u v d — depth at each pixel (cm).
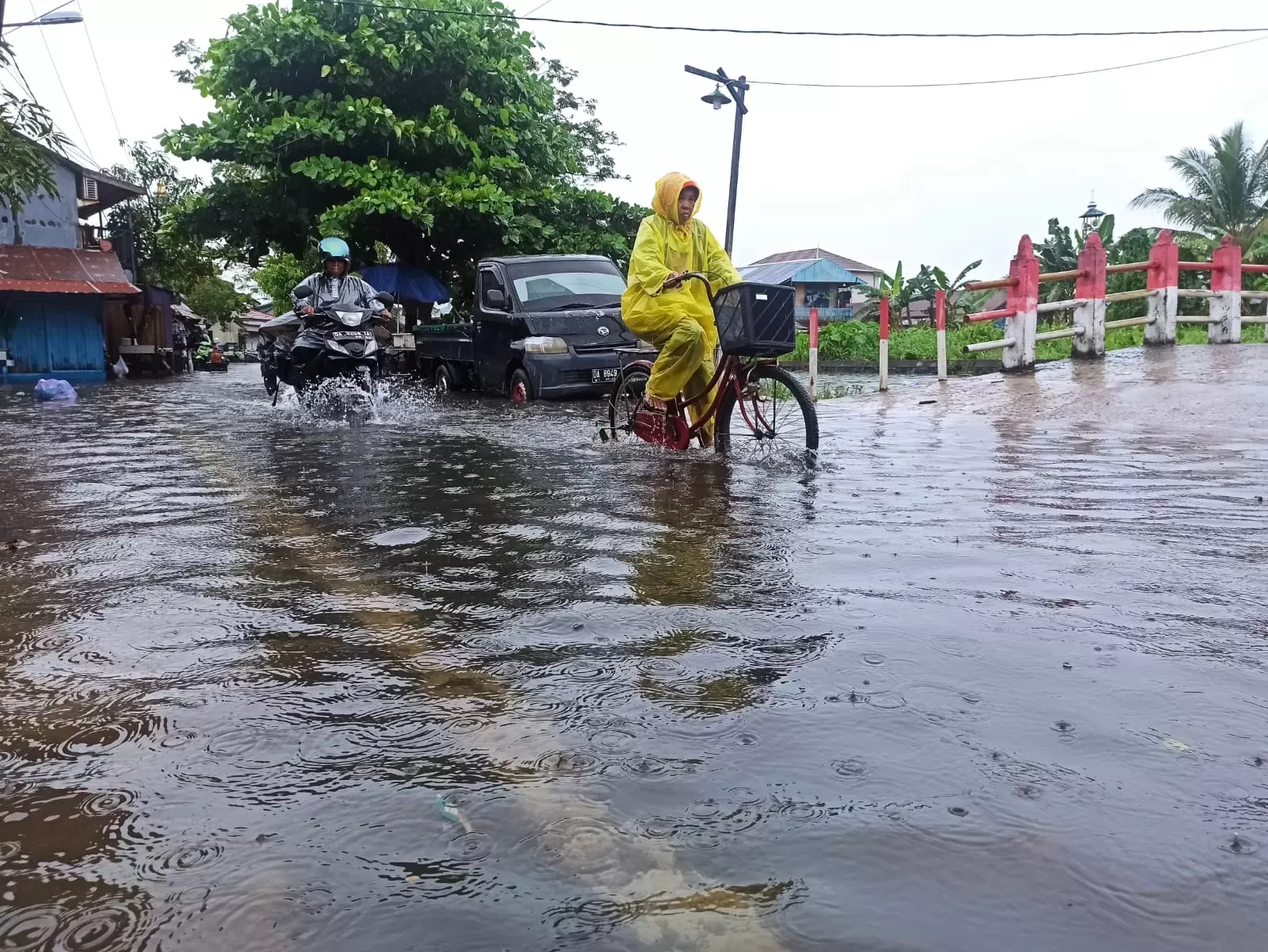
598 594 281
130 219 2805
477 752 174
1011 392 970
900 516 397
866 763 167
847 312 5259
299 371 1105
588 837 144
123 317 2403
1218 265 1327
